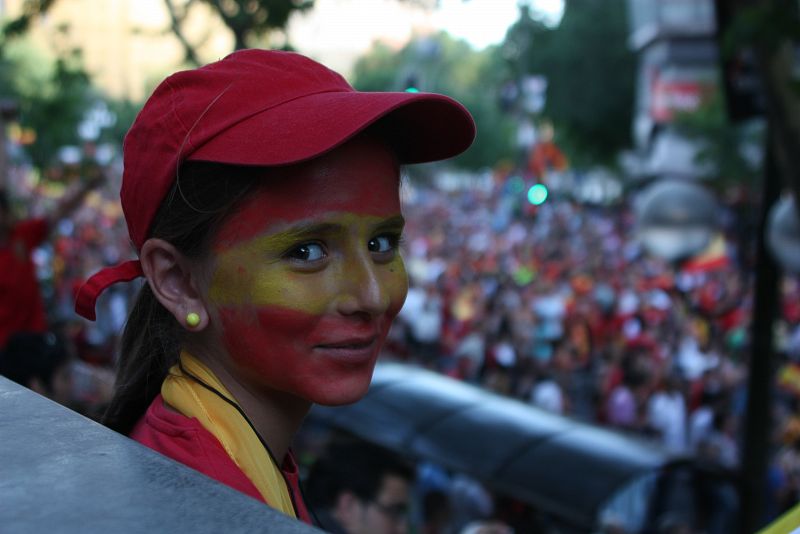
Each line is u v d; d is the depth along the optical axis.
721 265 20.72
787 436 10.99
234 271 1.17
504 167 66.44
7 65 16.44
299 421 1.31
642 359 13.24
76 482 0.65
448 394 8.79
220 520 0.59
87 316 1.28
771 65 5.09
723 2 5.26
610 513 7.32
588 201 53.59
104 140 26.28
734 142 25.20
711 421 11.14
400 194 1.36
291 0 5.98
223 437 1.19
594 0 41.03
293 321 1.15
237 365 1.21
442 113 1.28
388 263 1.24
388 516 5.88
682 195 9.44
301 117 1.13
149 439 1.23
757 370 7.28
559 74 41.00
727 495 7.78
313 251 1.18
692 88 38.97
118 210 37.59
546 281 19.56
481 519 7.61
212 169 1.17
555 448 7.58
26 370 3.74
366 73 51.41
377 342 1.21
